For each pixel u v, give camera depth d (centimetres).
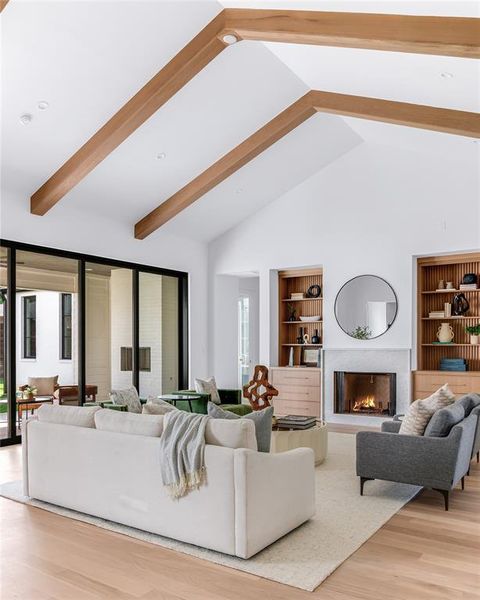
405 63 446
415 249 764
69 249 727
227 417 361
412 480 410
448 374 728
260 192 859
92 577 291
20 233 666
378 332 789
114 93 546
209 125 645
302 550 324
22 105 530
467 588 275
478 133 519
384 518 380
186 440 333
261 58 557
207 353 976
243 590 275
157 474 347
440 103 520
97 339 770
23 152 596
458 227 730
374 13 386
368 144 808
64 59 486
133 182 718
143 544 338
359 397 823
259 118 663
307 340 903
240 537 309
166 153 677
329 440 674
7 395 650
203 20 485
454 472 397
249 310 1193
